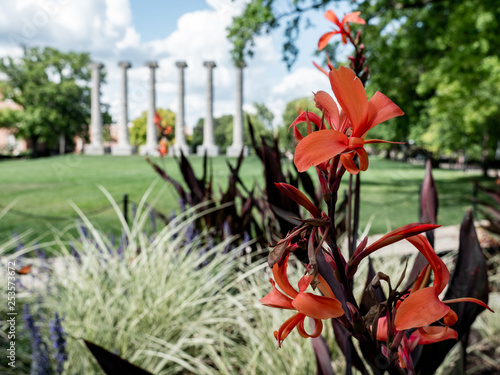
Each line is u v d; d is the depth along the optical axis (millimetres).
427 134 21344
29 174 20344
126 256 2783
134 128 40312
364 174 20938
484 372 2246
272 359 2004
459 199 10867
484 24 8578
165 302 2428
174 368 2158
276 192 1176
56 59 37156
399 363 597
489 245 4156
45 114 37188
